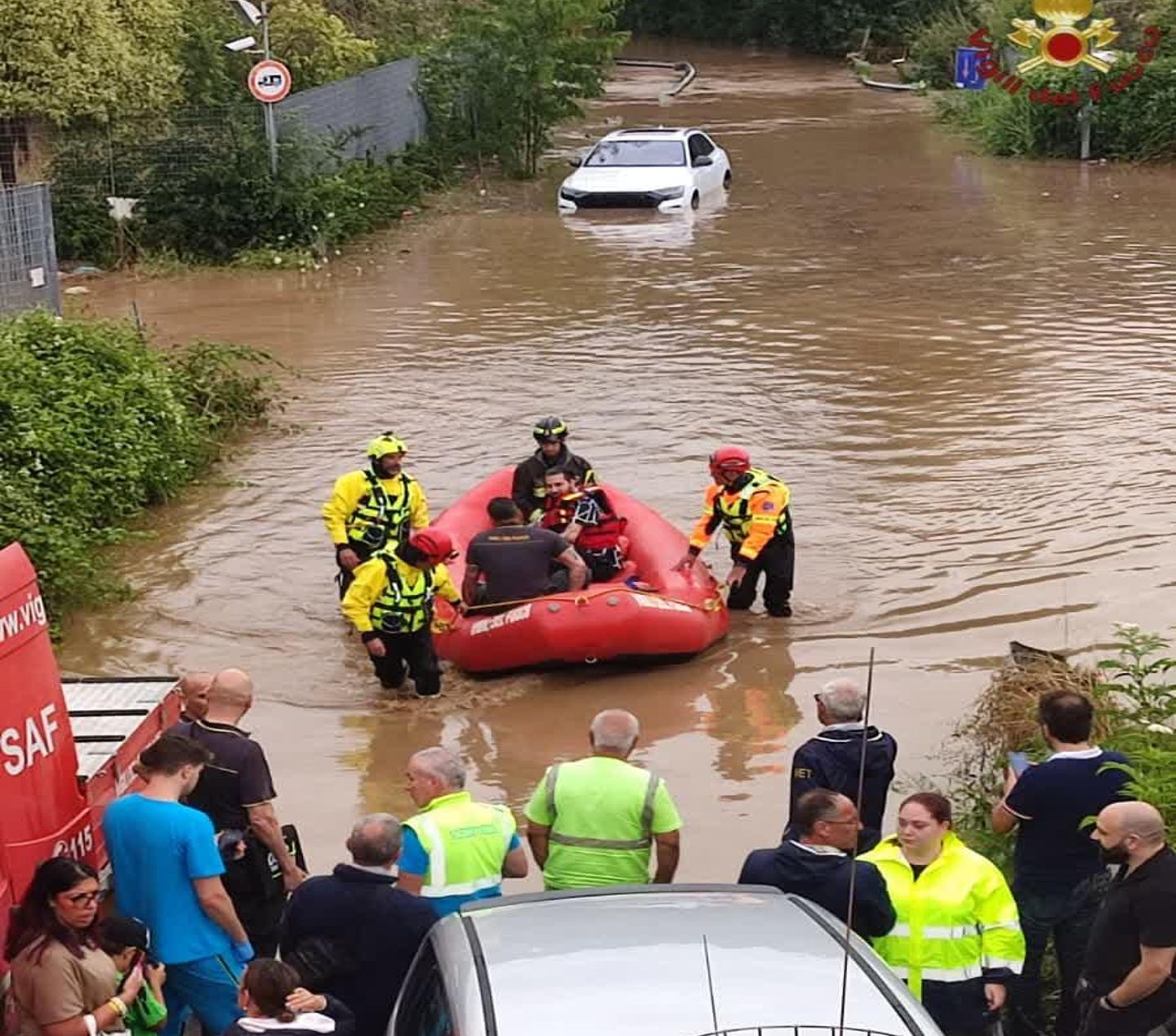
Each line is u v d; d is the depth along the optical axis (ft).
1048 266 76.02
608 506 38.42
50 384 47.44
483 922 16.24
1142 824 17.93
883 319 66.08
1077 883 20.71
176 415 48.93
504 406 55.26
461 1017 14.29
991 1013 18.65
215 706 22.71
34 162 82.12
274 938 22.61
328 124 93.35
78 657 36.42
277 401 56.49
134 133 82.99
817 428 51.96
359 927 18.75
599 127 130.93
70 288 76.74
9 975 18.52
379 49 117.29
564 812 21.13
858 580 39.86
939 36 154.40
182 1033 20.75
